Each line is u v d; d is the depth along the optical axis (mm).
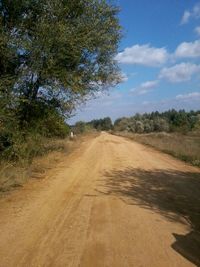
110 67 19609
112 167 18625
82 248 7137
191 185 13555
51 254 6840
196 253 6883
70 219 9117
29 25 16438
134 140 49375
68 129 32938
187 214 9602
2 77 15609
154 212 9758
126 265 6328
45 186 13398
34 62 16078
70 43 16188
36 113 18125
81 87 18297
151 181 14430
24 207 10289
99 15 17781
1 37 15070
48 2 16141
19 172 14547
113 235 7895
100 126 155625
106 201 11047
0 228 8383
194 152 23969
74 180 14719
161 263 6402
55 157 22000
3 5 16156
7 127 15055
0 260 6566
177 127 81688
